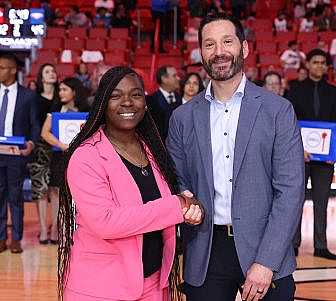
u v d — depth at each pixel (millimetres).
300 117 5090
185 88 5660
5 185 5320
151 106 5375
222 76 2246
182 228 2326
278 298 2270
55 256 5246
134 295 2051
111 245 2062
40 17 10273
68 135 5270
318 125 4895
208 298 2316
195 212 2072
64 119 5273
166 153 2248
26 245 5629
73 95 5535
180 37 12648
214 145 2293
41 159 5535
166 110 5395
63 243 2154
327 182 5180
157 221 2025
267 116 2248
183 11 13781
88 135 2121
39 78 5852
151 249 2129
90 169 2039
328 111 5059
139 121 2154
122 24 13047
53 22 13000
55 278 4609
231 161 2268
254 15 13953
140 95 2123
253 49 11734
